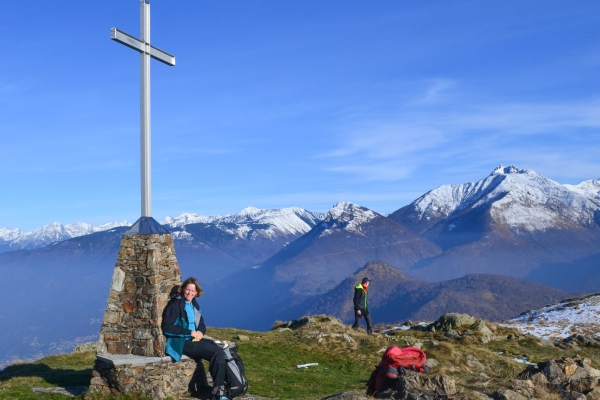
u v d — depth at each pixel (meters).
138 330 12.48
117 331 12.62
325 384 17.92
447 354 24.19
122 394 12.09
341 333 26.97
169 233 13.52
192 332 11.98
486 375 20.48
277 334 27.36
